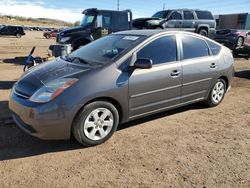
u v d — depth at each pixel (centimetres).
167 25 1566
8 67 1075
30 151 403
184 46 525
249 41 1522
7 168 359
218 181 341
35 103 381
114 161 381
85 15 1296
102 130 423
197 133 478
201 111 588
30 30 7112
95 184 330
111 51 464
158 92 478
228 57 616
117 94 423
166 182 336
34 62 686
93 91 397
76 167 365
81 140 405
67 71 420
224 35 1728
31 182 332
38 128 378
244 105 641
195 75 534
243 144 441
